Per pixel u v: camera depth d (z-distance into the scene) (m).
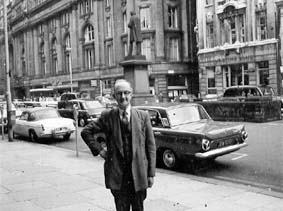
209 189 7.23
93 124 4.54
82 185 7.92
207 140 8.94
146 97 21.67
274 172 8.96
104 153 4.50
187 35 47.12
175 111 10.16
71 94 33.47
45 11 68.62
